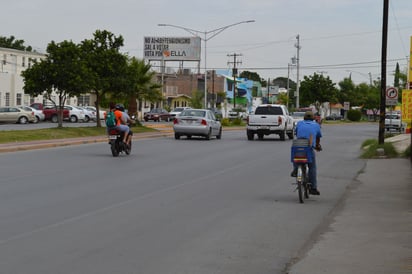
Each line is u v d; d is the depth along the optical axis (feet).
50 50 116.26
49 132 112.57
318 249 31.83
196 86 398.21
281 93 481.87
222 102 374.84
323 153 102.06
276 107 134.92
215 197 49.32
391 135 154.20
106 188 52.34
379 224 39.22
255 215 41.57
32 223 36.52
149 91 153.69
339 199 50.52
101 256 28.99
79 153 87.81
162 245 31.63
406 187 58.80
